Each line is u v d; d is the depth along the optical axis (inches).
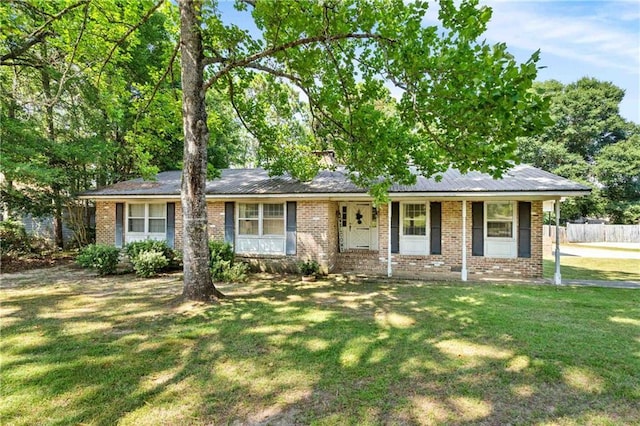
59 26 367.6
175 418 124.5
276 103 427.2
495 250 438.6
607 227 1060.5
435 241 458.3
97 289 347.6
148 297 312.3
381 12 249.4
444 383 150.7
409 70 222.8
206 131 304.0
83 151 524.1
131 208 533.3
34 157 484.4
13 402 134.2
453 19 207.8
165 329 222.4
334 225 495.8
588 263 579.2
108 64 454.9
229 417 125.3
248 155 1232.8
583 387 147.5
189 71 293.0
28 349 188.9
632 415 127.1
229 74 369.7
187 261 296.0
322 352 185.3
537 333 215.3
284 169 467.5
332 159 578.6
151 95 399.9
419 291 342.6
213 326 228.2
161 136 488.4
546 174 438.0
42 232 661.3
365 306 282.7
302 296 319.6
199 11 286.2
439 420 123.3
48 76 540.4
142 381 152.3
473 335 211.6
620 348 190.5
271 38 295.6
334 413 127.6
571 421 123.3
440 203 456.4
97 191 536.7
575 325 231.5
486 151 219.0
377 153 303.4
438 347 192.2
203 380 153.3
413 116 246.1
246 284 380.8
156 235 522.3
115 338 206.1
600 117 1263.5
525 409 130.6
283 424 121.1
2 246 523.5
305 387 147.3
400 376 157.3
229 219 494.0
